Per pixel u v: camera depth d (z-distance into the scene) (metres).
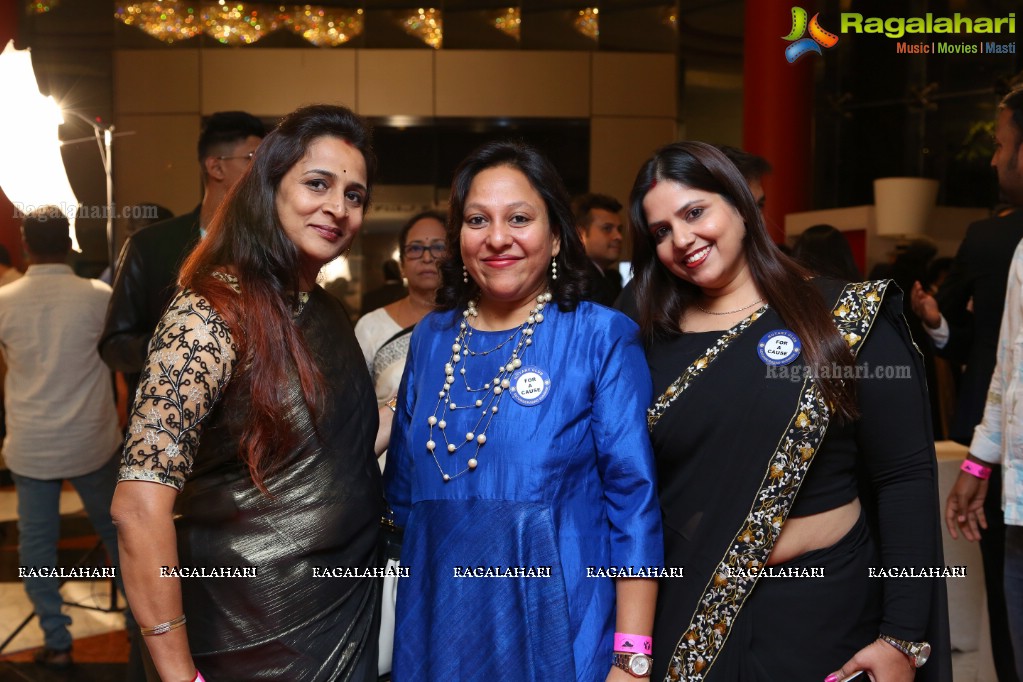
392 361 2.60
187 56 9.41
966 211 5.68
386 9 9.77
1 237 6.38
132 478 1.32
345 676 1.50
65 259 3.38
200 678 1.39
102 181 5.82
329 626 1.49
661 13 9.83
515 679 1.46
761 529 1.51
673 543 1.58
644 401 1.57
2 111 2.56
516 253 1.55
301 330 1.52
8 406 3.28
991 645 2.59
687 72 9.87
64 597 4.04
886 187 5.49
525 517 1.49
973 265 2.55
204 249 1.51
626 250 7.93
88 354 3.34
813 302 1.56
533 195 1.58
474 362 1.62
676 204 1.58
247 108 9.43
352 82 9.51
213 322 1.39
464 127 9.95
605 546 1.55
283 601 1.45
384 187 9.89
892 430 1.55
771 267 1.59
